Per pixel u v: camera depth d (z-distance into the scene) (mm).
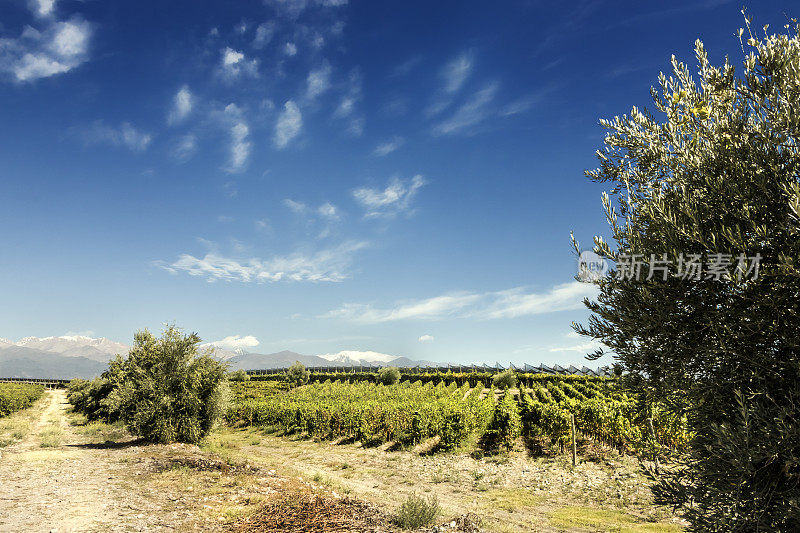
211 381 20047
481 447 19797
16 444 19594
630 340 5254
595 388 33594
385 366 70375
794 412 4117
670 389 4859
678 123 5727
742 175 4590
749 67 4883
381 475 16109
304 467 17828
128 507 9273
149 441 19125
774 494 4207
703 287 4715
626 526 9430
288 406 30172
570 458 16844
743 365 4520
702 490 4707
